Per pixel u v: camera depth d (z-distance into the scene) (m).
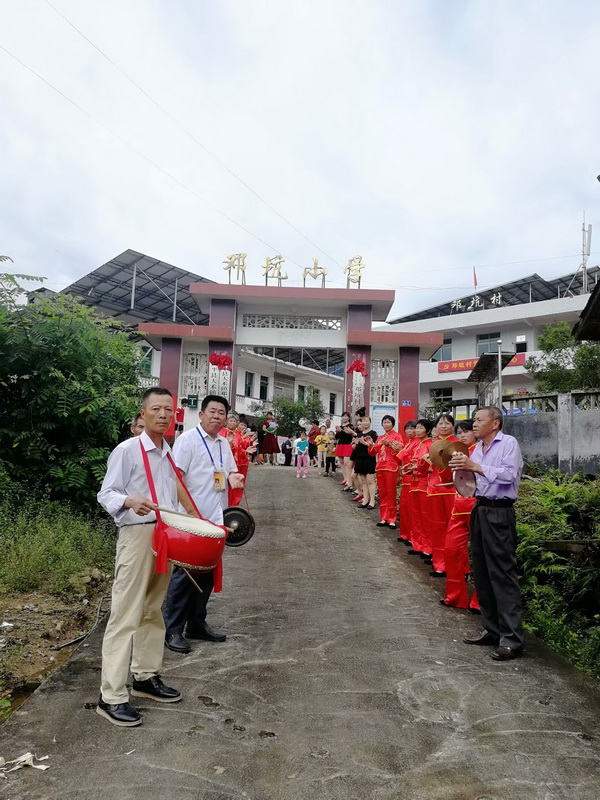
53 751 2.95
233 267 19.69
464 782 2.79
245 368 29.81
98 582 6.09
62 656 4.50
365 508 11.48
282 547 8.01
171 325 18.58
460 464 4.64
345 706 3.55
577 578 6.89
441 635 4.88
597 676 4.81
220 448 4.83
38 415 7.89
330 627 4.96
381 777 2.82
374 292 18.73
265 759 2.95
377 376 19.27
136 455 3.51
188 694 3.65
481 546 4.76
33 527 6.65
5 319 7.80
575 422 11.37
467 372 31.33
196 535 3.48
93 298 24.53
